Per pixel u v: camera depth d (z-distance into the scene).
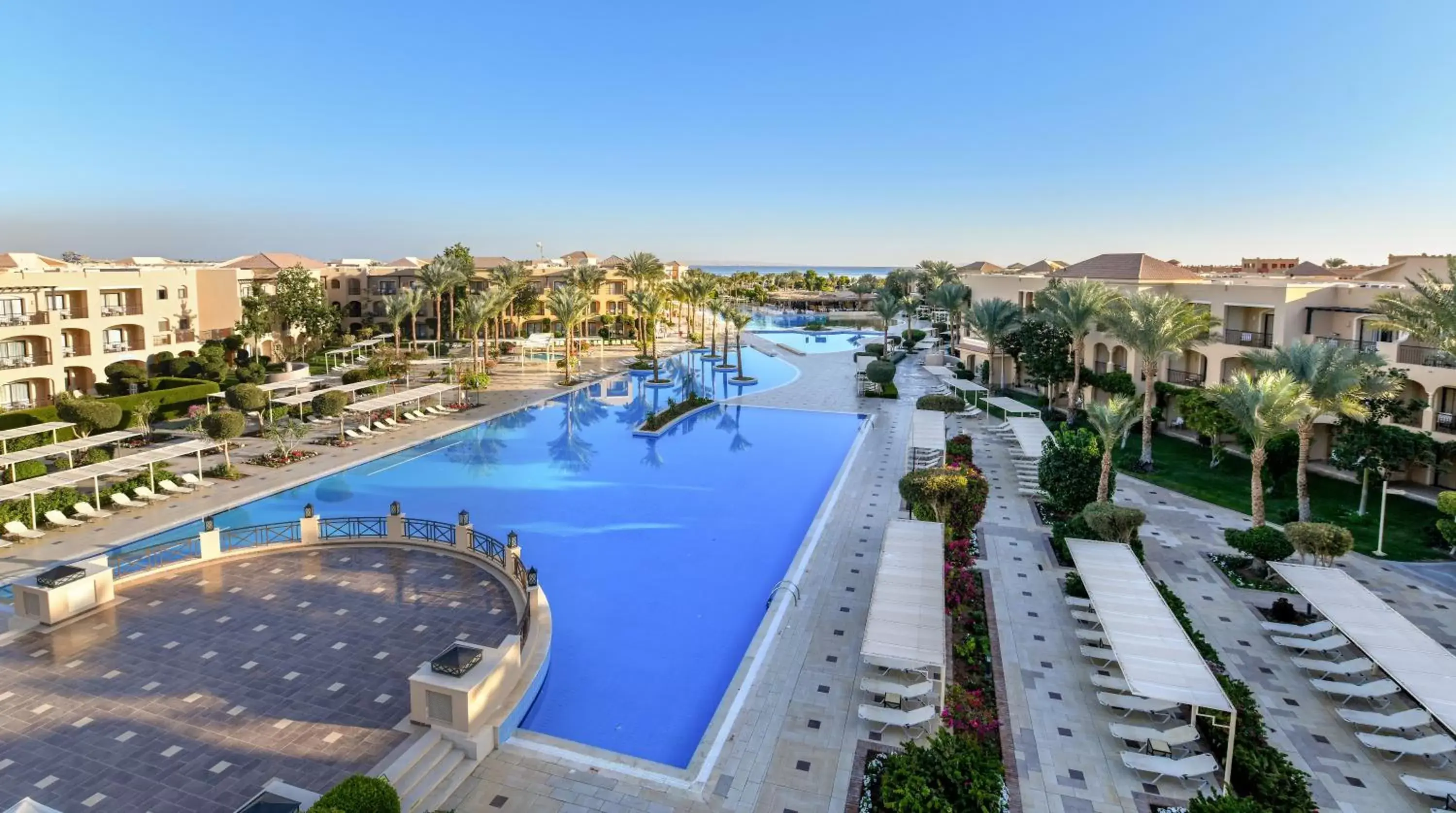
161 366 51.19
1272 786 13.17
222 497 30.28
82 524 26.77
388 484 34.22
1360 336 35.41
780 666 18.03
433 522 24.44
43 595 18.47
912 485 25.22
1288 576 19.73
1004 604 21.22
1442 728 15.38
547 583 23.67
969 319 57.09
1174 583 22.77
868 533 27.08
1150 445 35.25
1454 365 30.22
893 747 14.99
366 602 20.11
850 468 36.09
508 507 31.12
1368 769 14.41
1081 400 49.03
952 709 15.49
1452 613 20.69
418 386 56.03
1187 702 13.83
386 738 14.45
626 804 13.41
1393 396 28.67
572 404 53.97
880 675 17.47
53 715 14.95
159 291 52.94
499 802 13.36
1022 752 14.80
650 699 17.30
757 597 22.78
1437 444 26.86
